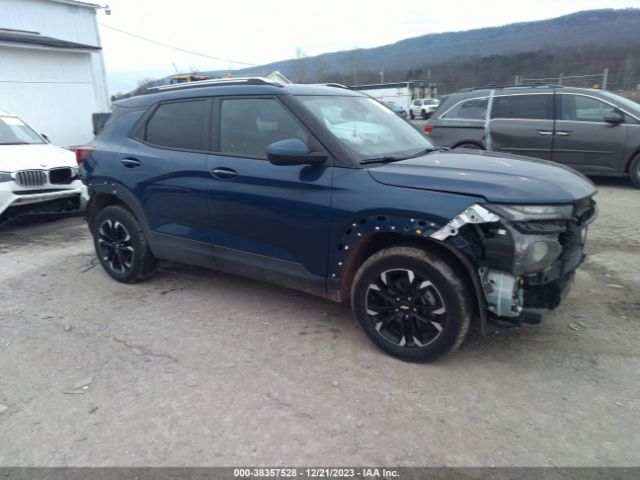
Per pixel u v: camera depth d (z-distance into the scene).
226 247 3.85
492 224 2.71
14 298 4.43
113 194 4.48
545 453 2.38
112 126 4.64
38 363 3.30
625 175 8.20
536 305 2.91
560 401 2.78
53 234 6.77
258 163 3.56
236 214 3.69
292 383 2.99
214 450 2.44
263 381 3.02
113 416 2.72
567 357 3.22
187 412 2.73
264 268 3.69
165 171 4.06
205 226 3.93
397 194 2.96
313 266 3.42
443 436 2.51
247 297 4.32
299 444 2.46
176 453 2.42
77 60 15.83
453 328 2.93
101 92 18.92
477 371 3.08
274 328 3.72
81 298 4.40
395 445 2.45
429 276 2.94
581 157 8.30
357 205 3.07
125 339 3.60
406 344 3.16
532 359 3.21
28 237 6.62
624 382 2.95
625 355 3.24
